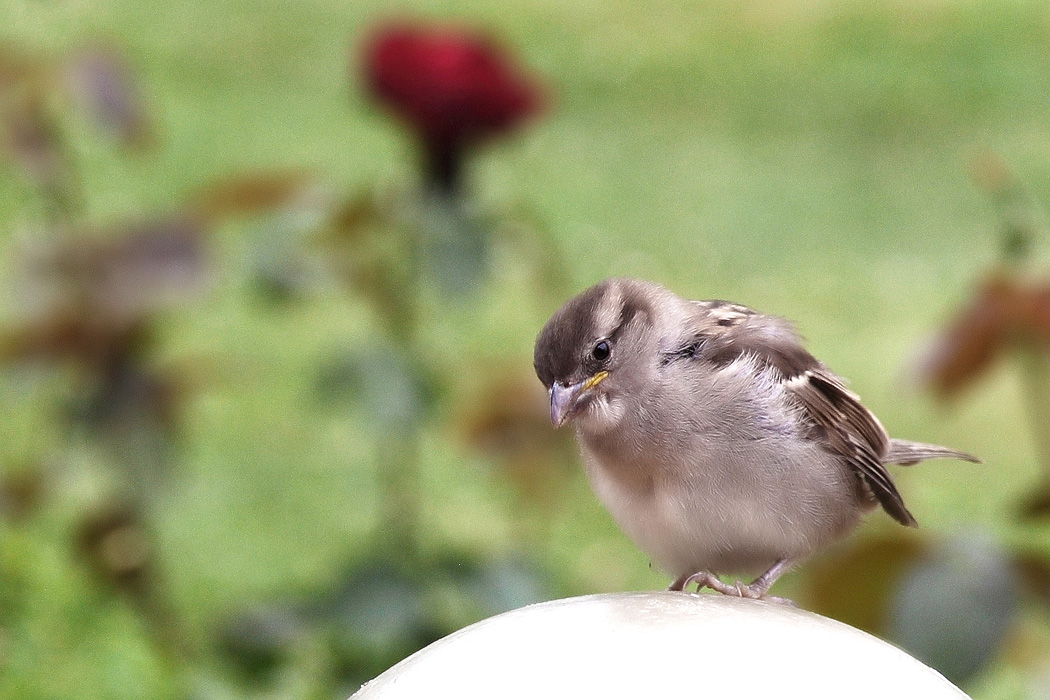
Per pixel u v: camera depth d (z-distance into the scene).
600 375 7.31
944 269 23.52
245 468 16.39
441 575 8.62
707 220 25.42
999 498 16.47
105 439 8.45
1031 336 6.93
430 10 36.91
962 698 4.41
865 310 21.81
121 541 9.26
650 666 4.22
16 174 9.00
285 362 18.83
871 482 7.46
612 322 7.38
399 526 9.43
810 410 7.37
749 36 35.84
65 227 8.47
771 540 7.29
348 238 8.53
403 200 8.60
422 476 16.39
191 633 12.20
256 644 8.52
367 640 8.34
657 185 27.14
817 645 4.37
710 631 4.38
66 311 8.07
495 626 4.57
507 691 4.19
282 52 32.66
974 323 6.96
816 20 36.75
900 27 36.16
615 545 14.58
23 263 8.10
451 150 8.80
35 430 13.55
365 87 8.80
